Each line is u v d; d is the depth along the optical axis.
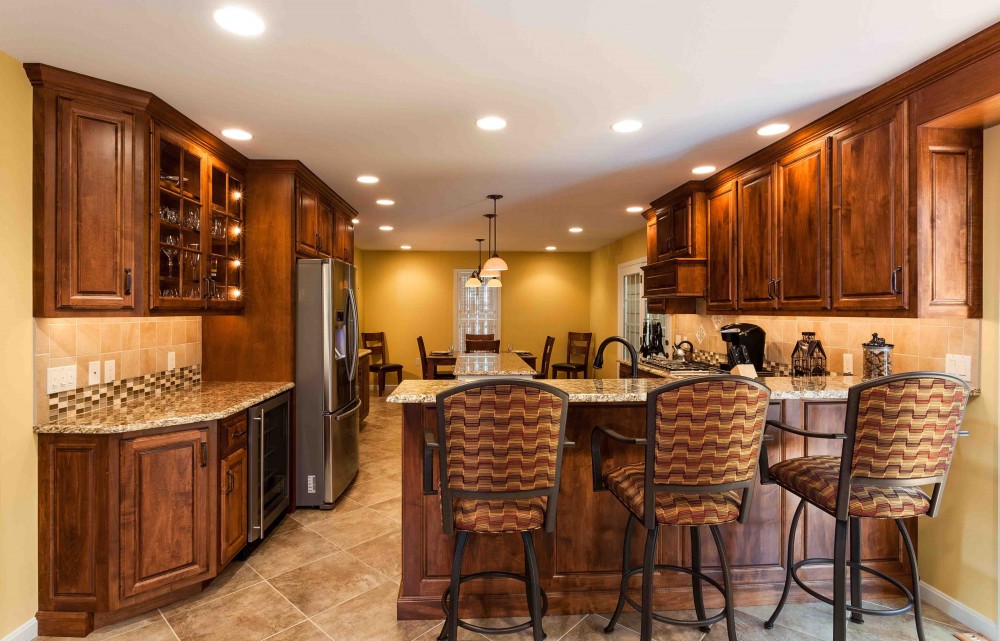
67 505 2.20
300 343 3.57
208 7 1.71
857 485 1.86
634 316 6.88
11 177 2.05
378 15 1.77
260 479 2.95
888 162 2.31
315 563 2.84
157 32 1.87
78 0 1.67
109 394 2.60
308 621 2.30
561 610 2.35
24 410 2.13
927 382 1.74
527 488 1.75
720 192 3.78
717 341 4.52
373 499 3.82
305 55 2.04
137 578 2.26
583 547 2.38
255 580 2.65
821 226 2.73
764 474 2.17
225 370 3.50
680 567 2.11
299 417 3.59
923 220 2.17
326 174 3.83
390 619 2.32
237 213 3.37
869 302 2.41
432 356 6.96
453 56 2.06
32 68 2.10
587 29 1.86
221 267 3.17
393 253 8.76
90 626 2.22
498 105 2.54
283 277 3.50
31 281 2.15
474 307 8.88
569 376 8.55
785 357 3.65
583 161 3.49
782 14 1.77
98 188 2.28
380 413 6.81
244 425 2.82
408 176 3.89
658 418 1.71
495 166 3.62
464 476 1.73
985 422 2.23
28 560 2.16
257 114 2.65
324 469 3.59
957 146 2.19
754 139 3.04
